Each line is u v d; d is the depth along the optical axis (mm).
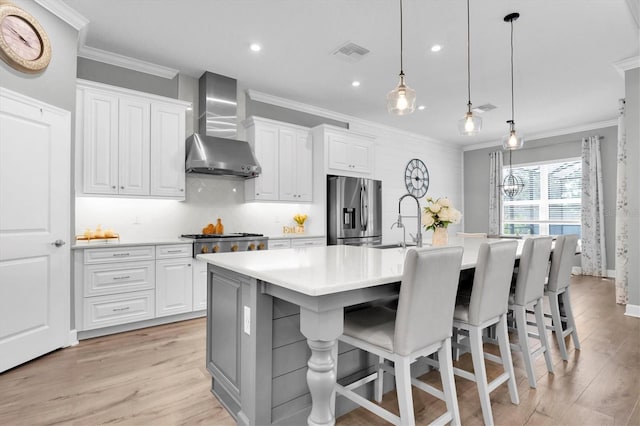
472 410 1878
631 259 3684
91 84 3139
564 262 2658
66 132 2723
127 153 3332
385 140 6332
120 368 2375
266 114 4707
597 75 4027
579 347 2766
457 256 1526
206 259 1979
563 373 2332
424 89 4438
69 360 2500
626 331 3191
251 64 3754
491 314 1843
